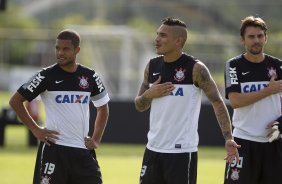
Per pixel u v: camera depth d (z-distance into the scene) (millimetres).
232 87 22016
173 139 20719
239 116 22109
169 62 21016
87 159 21672
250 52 21781
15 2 151125
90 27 117375
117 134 56938
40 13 147750
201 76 20703
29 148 55688
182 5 133125
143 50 90562
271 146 21875
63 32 21422
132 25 135125
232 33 124938
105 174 39938
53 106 21547
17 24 137625
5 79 112938
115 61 90000
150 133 21219
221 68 87062
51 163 21359
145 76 21734
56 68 21641
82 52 90750
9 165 43375
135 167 43906
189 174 20656
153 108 21062
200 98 21125
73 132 21516
